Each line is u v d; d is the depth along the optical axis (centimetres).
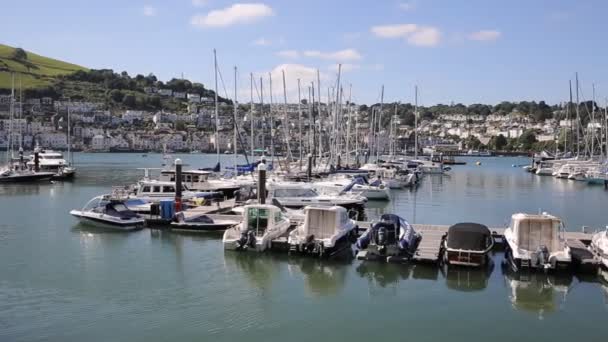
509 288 2234
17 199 5144
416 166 9306
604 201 5528
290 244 2650
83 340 1661
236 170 5591
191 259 2620
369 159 9369
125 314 1889
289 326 1816
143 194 4188
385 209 4750
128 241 2989
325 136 8388
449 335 1762
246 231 2761
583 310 1995
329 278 2362
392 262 2550
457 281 2327
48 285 2192
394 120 11088
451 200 5481
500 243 2898
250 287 2222
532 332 1792
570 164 9094
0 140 18412
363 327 1819
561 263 2322
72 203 4809
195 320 1850
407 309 1995
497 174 10031
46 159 8225
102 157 17438
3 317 1839
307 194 4241
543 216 2461
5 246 2869
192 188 4794
